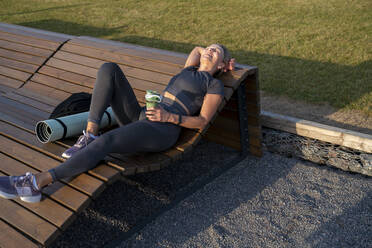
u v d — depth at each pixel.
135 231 3.13
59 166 2.56
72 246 3.00
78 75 4.72
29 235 2.37
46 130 3.13
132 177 3.94
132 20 9.80
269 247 2.94
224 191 3.68
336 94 5.17
